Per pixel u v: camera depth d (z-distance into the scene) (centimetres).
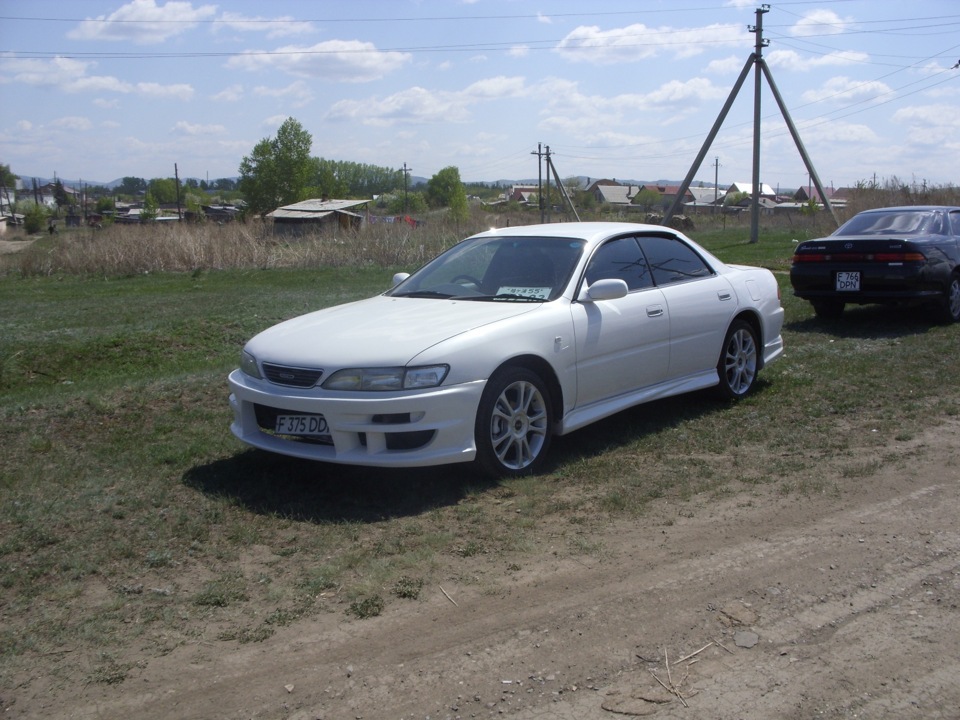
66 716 285
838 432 580
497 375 493
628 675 300
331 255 2320
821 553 392
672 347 606
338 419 465
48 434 602
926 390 679
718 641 321
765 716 276
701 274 659
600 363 552
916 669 299
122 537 421
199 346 1009
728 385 665
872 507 446
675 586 364
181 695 296
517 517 445
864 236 1004
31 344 970
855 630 326
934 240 982
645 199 10362
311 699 292
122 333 1036
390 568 384
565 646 320
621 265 595
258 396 493
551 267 569
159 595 364
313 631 336
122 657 319
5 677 305
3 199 12406
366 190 14575
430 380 463
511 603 354
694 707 281
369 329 506
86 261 2238
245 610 352
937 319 999
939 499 453
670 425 612
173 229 2434
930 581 362
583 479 504
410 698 291
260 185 9050
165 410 658
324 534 425
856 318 1062
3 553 404
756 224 3022
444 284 593
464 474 507
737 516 440
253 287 1766
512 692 293
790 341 911
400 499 471
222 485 494
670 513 447
